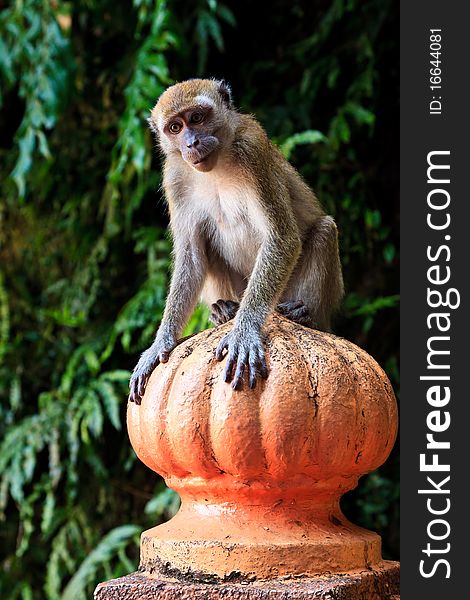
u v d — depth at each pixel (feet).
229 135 14.42
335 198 23.17
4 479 22.45
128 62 24.41
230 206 14.82
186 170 15.08
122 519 24.30
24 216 26.45
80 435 23.50
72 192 25.95
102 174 25.72
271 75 24.14
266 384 8.55
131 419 9.60
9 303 26.16
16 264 26.68
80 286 24.76
